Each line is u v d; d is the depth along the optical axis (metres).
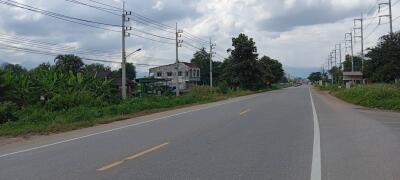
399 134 15.47
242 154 11.27
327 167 9.58
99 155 11.39
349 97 44.50
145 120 22.75
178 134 15.73
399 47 54.09
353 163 10.02
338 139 14.19
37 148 13.32
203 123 19.80
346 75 80.25
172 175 8.79
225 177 8.58
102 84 36.09
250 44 96.50
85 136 16.17
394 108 29.86
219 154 11.28
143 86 64.38
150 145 13.02
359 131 16.44
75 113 25.97
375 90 36.41
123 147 12.73
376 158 10.63
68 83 33.31
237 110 28.47
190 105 38.34
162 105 36.44
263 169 9.35
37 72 32.84
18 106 27.69
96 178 8.62
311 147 12.45
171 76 119.62
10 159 11.32
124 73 46.06
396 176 8.63
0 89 27.52
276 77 154.88
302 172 9.05
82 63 85.19
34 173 9.24
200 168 9.47
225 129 17.20
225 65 100.81
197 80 124.06
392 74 54.56
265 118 22.17
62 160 10.77
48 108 29.12
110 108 29.33
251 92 81.25
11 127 20.81
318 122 20.05
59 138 16.11
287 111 27.34
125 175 8.85
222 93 69.06
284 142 13.48
